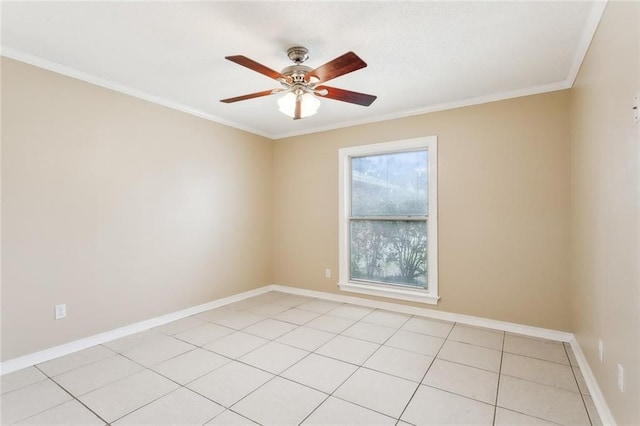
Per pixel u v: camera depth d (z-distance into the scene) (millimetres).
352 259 4297
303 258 4605
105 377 2318
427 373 2379
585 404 1995
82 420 1850
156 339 3008
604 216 1870
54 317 2629
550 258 3018
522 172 3141
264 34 2186
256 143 4625
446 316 3539
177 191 3578
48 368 2443
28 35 2205
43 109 2572
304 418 1874
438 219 3574
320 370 2428
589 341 2250
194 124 3760
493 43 2291
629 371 1475
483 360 2578
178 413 1915
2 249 2373
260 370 2428
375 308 3977
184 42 2295
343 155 4250
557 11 1927
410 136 3742
